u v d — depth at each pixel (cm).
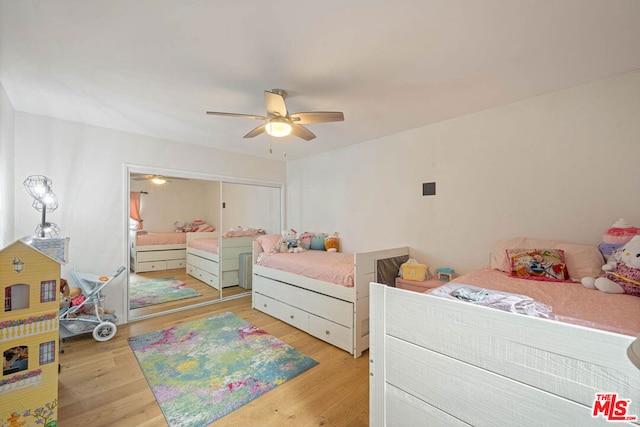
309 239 412
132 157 330
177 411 171
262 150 416
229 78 201
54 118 281
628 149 194
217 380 204
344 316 250
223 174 412
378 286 117
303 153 436
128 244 325
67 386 195
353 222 384
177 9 134
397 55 174
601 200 204
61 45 162
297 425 161
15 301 137
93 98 236
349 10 135
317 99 237
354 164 383
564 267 191
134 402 179
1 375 131
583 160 211
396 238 333
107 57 175
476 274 209
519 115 241
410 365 108
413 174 316
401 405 111
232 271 425
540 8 133
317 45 163
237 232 432
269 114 210
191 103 246
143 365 223
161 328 301
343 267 271
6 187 228
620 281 157
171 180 377
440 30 150
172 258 379
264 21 142
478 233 266
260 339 273
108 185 313
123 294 318
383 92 224
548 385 78
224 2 129
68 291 273
